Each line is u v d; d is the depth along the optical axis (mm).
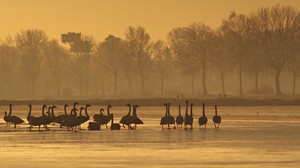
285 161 48906
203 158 50312
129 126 74625
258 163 48062
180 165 47375
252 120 93500
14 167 46906
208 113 115062
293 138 63281
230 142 60094
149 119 96438
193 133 68438
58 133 68938
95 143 59688
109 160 49562
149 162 48625
